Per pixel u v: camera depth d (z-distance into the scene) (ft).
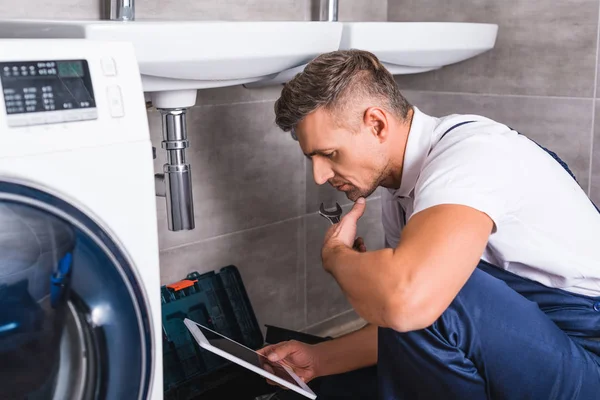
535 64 7.00
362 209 4.55
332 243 4.33
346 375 5.40
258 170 6.98
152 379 3.62
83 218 3.22
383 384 4.44
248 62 4.73
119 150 3.38
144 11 5.76
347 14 7.45
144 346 3.52
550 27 6.85
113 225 3.38
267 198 7.13
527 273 4.52
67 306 3.21
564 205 4.34
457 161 3.99
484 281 4.19
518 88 7.15
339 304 8.16
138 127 3.46
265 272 7.25
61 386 3.26
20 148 3.03
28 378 3.15
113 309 3.35
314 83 4.20
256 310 7.24
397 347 4.23
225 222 6.78
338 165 4.41
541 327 4.20
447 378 4.21
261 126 6.92
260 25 4.67
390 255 3.80
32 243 3.03
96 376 3.35
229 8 6.40
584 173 6.93
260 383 5.60
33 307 3.09
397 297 3.67
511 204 4.07
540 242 4.29
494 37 6.91
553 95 6.95
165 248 6.32
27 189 3.03
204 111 6.39
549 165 4.39
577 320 4.47
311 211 7.61
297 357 5.08
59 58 3.22
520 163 4.17
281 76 5.77
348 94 4.19
